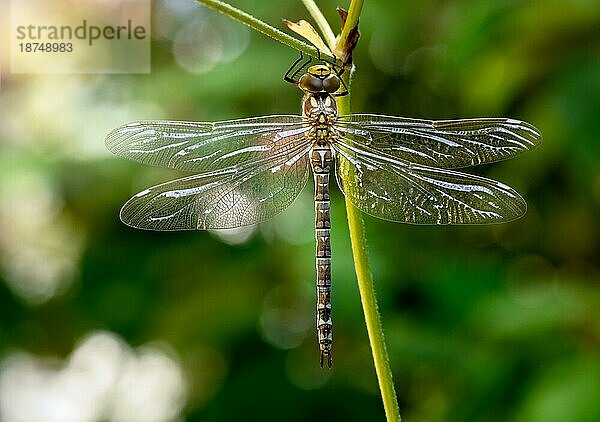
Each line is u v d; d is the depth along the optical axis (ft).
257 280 2.78
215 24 2.78
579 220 2.70
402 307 2.70
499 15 2.60
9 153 2.77
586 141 2.57
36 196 2.84
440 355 2.66
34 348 2.91
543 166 2.66
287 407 2.77
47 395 2.99
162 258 2.81
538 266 2.74
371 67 2.74
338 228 2.66
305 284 2.72
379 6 2.70
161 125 2.43
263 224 2.77
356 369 2.77
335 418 2.77
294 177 2.46
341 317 2.65
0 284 2.89
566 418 2.55
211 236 2.80
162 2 2.80
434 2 2.69
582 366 2.58
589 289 2.65
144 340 2.84
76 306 2.85
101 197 2.79
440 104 2.75
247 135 2.45
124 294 2.83
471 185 2.42
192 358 2.86
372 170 2.44
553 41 2.60
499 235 2.75
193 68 2.78
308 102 2.46
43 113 2.81
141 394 2.95
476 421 2.63
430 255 2.71
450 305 2.67
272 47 2.71
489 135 2.42
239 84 2.69
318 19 2.35
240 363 2.81
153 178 2.77
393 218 2.42
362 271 2.32
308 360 2.79
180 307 2.81
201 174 2.44
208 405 2.80
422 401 2.77
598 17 2.58
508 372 2.62
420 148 2.43
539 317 2.63
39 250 2.90
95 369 2.96
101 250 2.83
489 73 2.63
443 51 2.69
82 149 2.78
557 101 2.59
